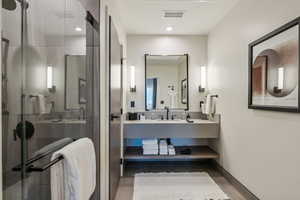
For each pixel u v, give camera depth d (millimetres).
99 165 1939
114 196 2562
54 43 1427
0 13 799
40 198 1122
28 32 1140
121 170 3301
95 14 1937
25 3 1112
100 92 1975
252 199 2463
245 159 2645
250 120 2523
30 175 1118
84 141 1404
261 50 2273
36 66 1227
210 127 3531
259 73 2311
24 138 1066
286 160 1895
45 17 1330
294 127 1798
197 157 3543
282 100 1934
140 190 2818
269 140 2146
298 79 1729
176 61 4168
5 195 885
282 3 1953
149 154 3561
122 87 3418
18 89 1023
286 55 1881
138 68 4152
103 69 2066
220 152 3494
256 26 2393
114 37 2525
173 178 3258
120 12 3123
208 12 3162
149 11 3117
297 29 1744
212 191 2785
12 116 963
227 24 3188
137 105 4156
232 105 3021
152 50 4152
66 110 1554
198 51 4172
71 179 1125
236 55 2893
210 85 3965
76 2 1678
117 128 2852
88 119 1897
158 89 4168
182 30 3932
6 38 913
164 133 3492
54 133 1391
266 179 2197
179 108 4180
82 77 1803
